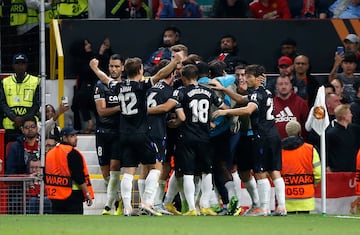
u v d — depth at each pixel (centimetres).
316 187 4819
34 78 5231
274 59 5756
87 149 5388
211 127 4528
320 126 4438
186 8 5856
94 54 5631
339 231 3228
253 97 4353
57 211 4709
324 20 5778
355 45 5753
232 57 5512
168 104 4284
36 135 4934
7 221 3753
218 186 4625
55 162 4681
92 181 5241
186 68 4412
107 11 5891
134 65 4162
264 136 4381
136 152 4234
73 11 5891
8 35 5928
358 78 5534
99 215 4412
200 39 5697
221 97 4644
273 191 4800
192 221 3784
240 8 5953
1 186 4675
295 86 5441
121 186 4266
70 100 5572
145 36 5681
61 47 5550
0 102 5212
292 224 3653
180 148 4409
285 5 5928
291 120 5247
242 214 4609
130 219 3928
